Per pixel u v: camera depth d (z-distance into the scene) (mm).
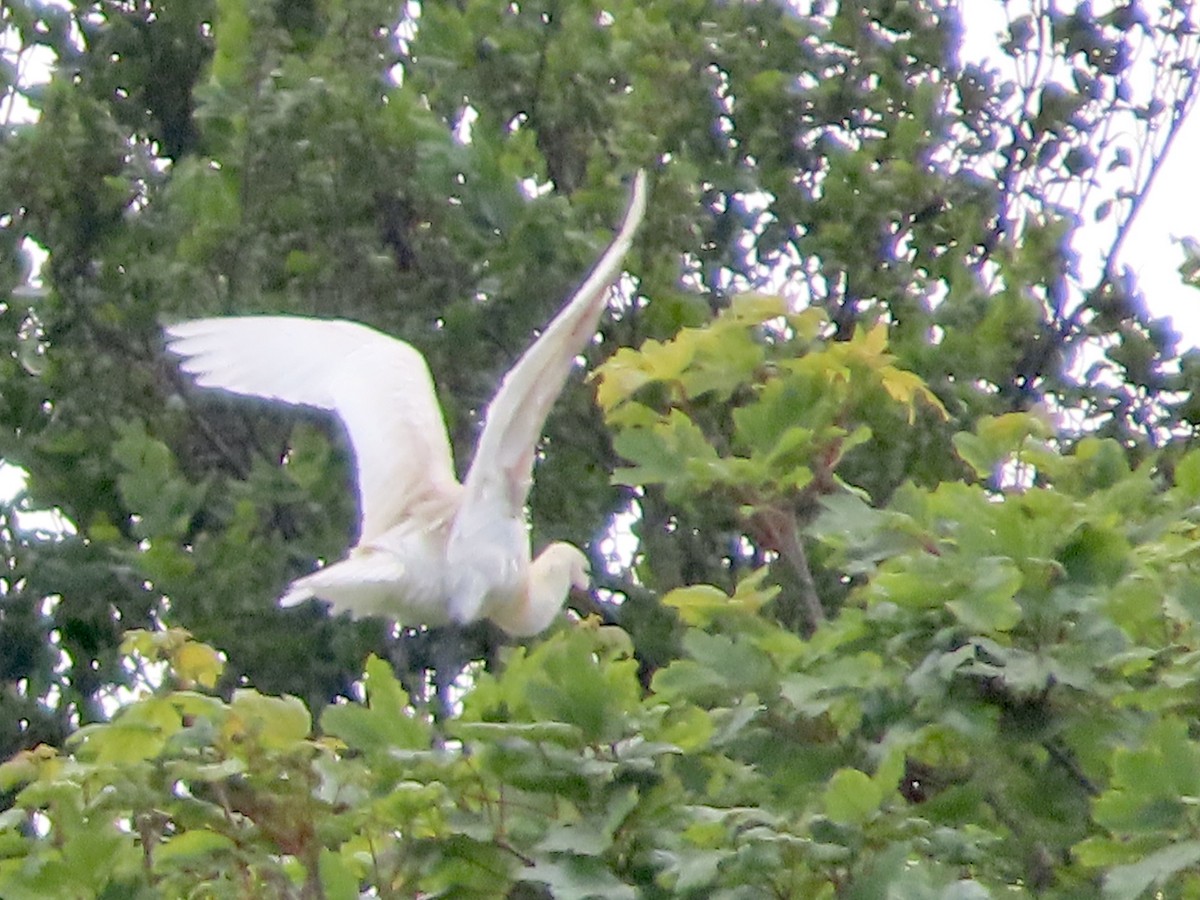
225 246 17516
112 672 17906
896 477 14977
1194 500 11117
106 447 17828
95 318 17781
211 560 16781
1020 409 17578
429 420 10156
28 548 17766
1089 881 9898
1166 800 8844
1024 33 19938
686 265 17750
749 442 11039
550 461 17266
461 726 8844
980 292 17859
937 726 9570
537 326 16875
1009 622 9469
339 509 17234
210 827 8984
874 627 9914
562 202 16891
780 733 10039
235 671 16859
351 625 17000
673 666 10094
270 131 17344
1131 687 9688
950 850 9016
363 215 17500
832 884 8914
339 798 9047
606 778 8914
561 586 10164
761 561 16938
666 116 17766
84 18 20109
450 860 9031
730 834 8930
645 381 11250
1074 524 9875
